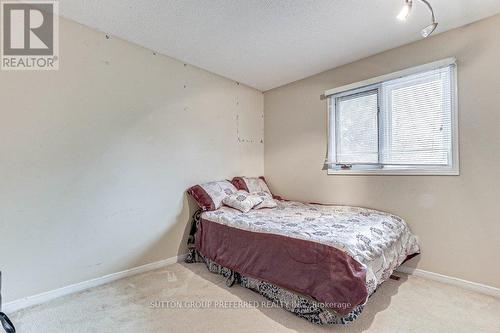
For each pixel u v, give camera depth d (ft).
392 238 6.61
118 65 7.69
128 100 7.92
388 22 6.83
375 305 6.06
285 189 11.59
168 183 8.88
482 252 6.67
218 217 8.07
